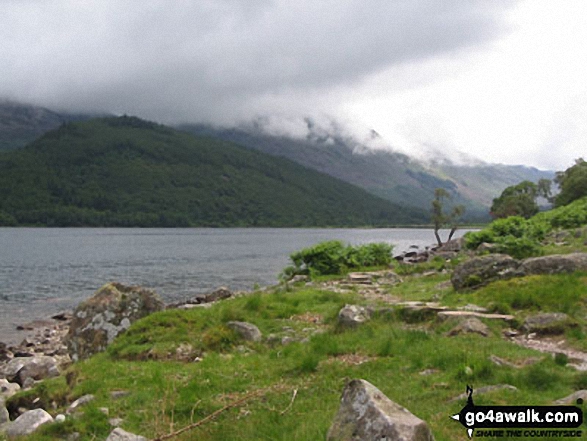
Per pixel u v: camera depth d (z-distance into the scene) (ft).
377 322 46.11
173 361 39.83
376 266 102.94
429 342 37.40
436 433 20.99
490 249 83.05
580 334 36.96
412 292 66.90
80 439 26.78
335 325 47.47
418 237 483.51
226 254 265.13
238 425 25.84
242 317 50.93
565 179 258.16
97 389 33.71
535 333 39.52
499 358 31.48
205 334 43.98
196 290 133.49
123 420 28.07
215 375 34.14
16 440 27.91
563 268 53.26
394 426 16.83
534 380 26.76
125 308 51.16
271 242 394.52
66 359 60.70
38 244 348.38
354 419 18.30
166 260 228.84
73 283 152.87
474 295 51.70
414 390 27.84
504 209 282.77
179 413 28.37
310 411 26.40
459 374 28.81
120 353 42.19
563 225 122.52
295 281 90.22
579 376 26.43
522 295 46.93
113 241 397.60
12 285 149.07
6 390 45.78
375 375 31.58
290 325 49.85
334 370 33.32
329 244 101.86
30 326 92.17
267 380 32.96
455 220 184.65
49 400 36.35
